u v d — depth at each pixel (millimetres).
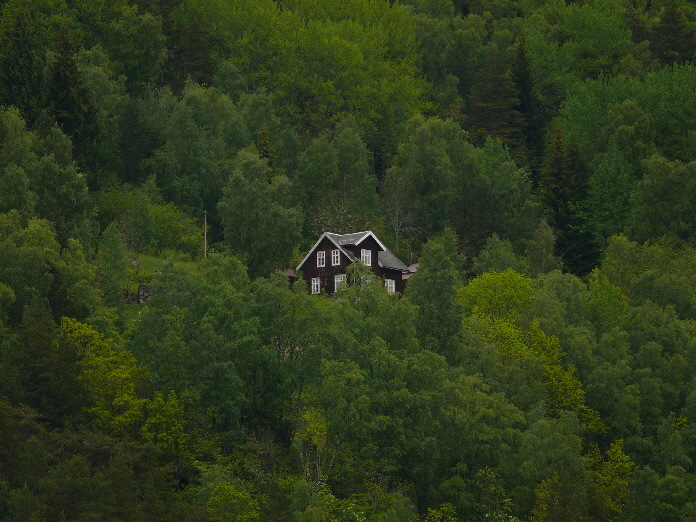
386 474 139750
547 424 146875
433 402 143500
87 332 142125
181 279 149250
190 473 136625
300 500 122750
